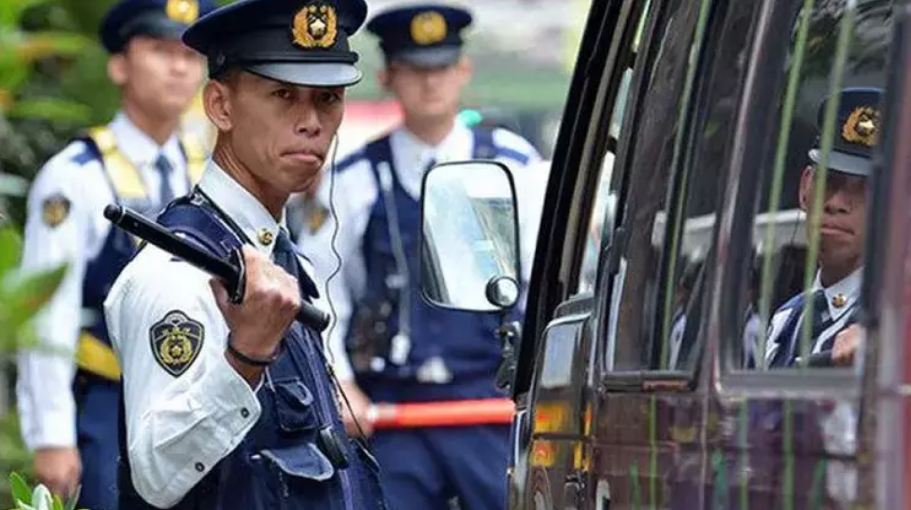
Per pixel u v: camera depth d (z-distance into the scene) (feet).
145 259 25.70
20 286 35.12
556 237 28.53
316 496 25.72
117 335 25.80
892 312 15.97
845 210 24.32
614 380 22.45
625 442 21.77
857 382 16.49
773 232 20.61
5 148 47.88
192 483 25.00
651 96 23.00
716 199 20.10
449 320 44.52
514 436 28.76
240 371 24.67
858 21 24.35
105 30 41.39
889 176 16.14
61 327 39.81
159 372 25.17
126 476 25.85
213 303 25.29
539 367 26.81
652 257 21.86
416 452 44.50
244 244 26.25
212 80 26.68
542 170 42.52
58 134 48.42
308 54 26.37
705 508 19.22
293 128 26.37
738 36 20.35
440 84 44.93
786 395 17.75
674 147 21.66
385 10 46.09
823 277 24.27
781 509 17.62
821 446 16.99
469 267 30.22
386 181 44.78
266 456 25.43
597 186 27.48
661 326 21.22
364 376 44.65
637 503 21.22
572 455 24.44
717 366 19.34
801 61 21.95
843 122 24.59
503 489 44.57
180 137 41.75
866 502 16.16
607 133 27.07
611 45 26.96
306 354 26.17
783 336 23.61
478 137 45.37
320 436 25.96
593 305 24.23
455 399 44.50
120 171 40.91
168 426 24.89
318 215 44.52
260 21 26.27
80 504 40.01
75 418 40.50
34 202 40.73
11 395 46.50
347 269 44.83
